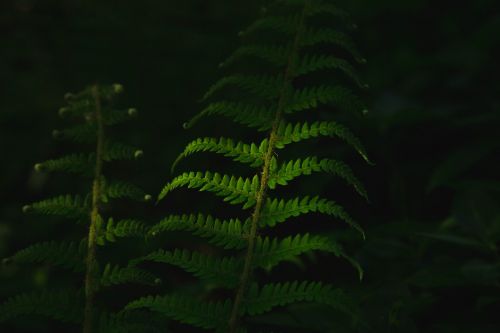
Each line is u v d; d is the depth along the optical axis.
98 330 1.37
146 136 4.29
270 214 1.37
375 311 1.73
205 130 3.74
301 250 1.33
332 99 1.39
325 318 1.74
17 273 3.86
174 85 4.54
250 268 1.35
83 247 1.40
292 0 1.50
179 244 3.30
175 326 2.11
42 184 4.68
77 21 5.47
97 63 4.99
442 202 2.64
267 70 3.23
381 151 2.78
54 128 4.99
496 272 1.82
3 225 4.41
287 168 1.37
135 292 2.94
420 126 2.81
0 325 3.01
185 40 4.80
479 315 1.82
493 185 2.34
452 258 2.09
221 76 4.43
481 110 3.07
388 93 3.61
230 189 1.38
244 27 4.74
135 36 4.93
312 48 2.78
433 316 1.91
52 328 3.07
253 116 1.43
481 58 3.67
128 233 1.39
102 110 1.44
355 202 2.72
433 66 3.76
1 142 4.89
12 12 5.90
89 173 1.42
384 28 4.27
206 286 2.12
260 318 1.77
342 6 4.16
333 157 2.69
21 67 5.53
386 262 2.07
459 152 2.55
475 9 4.28
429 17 4.31
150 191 3.96
